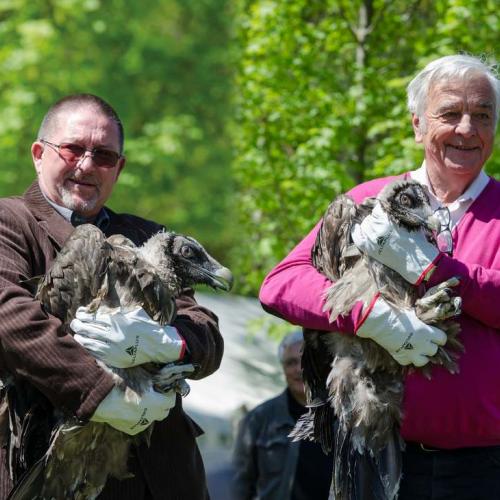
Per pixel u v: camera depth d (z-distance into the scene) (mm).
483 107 7293
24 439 6777
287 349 10492
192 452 7449
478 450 7176
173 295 7055
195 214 32406
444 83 7352
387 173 12812
